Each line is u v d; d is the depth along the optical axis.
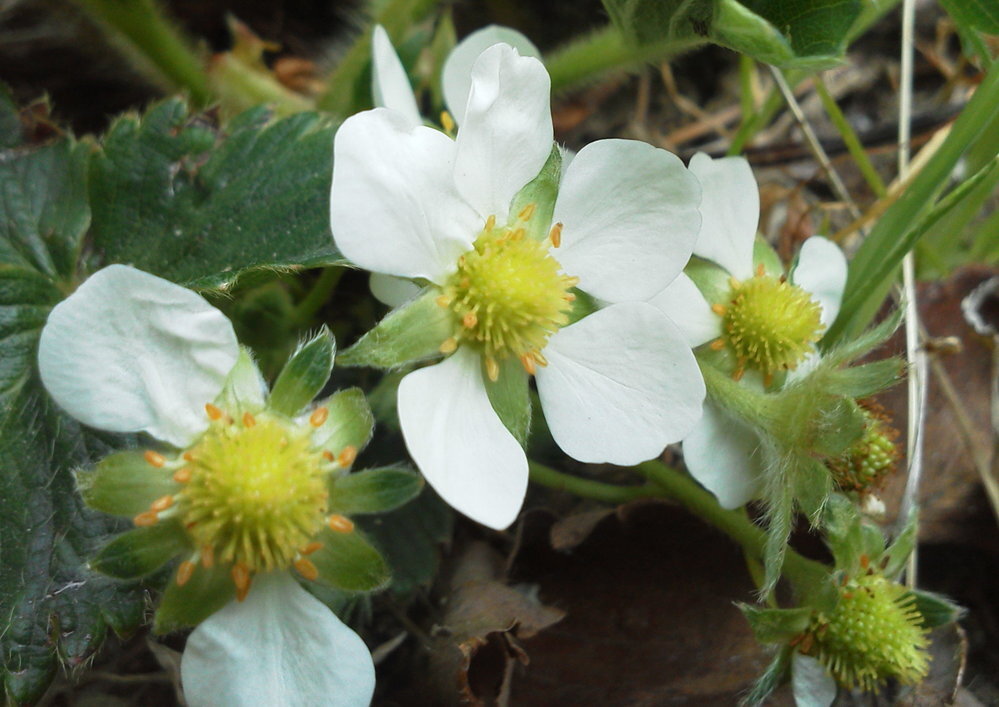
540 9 0.20
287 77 0.19
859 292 0.15
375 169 0.12
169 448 0.13
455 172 0.13
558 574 0.15
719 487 0.14
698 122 0.19
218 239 0.14
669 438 0.13
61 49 0.18
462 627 0.14
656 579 0.15
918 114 0.19
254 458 0.13
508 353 0.13
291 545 0.13
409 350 0.13
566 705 0.14
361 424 0.13
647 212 0.13
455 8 0.19
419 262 0.13
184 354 0.13
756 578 0.15
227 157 0.15
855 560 0.14
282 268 0.14
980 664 0.15
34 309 0.14
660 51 0.16
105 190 0.15
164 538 0.13
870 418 0.14
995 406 0.16
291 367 0.13
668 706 0.14
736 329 0.14
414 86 0.17
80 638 0.13
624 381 0.13
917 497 0.16
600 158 0.13
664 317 0.13
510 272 0.13
